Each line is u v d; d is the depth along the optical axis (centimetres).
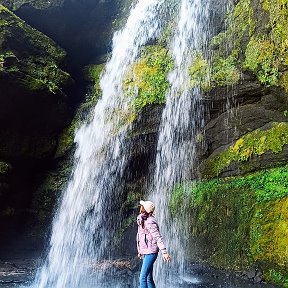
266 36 1148
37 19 1600
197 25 1368
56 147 1541
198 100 1276
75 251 1395
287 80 1096
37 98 1432
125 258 1284
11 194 1427
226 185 1167
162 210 1306
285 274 905
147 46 1509
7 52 1373
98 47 1727
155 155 1370
